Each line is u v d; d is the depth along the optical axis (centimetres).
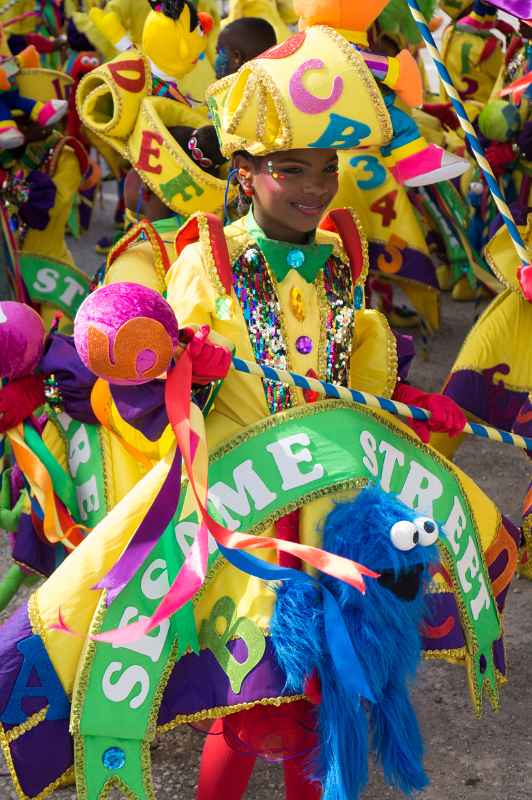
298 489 235
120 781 234
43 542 303
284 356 250
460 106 281
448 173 259
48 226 508
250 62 234
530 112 464
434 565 254
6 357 266
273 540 217
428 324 617
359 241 262
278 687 227
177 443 223
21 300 491
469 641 261
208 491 238
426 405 269
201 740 312
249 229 252
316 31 234
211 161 378
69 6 845
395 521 229
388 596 227
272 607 229
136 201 420
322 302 257
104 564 237
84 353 221
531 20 299
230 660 231
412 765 238
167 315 221
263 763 304
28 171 508
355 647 225
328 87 229
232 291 246
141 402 230
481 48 622
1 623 367
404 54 251
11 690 234
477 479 487
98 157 909
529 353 410
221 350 229
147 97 388
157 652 232
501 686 340
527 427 392
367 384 269
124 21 626
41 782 239
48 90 494
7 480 316
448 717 327
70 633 234
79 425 294
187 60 404
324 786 229
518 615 378
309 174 240
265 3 671
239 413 248
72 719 230
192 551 218
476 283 639
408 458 255
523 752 312
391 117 254
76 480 292
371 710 237
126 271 329
